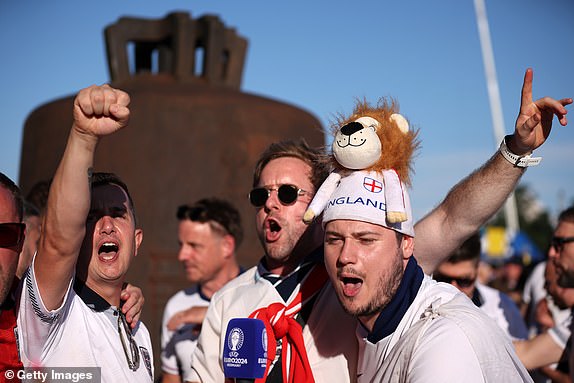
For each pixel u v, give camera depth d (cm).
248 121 739
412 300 276
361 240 270
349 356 304
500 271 1173
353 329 306
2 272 232
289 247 326
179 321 421
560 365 446
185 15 799
